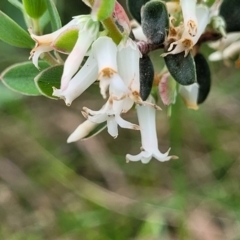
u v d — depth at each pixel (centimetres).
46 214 28
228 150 29
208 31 17
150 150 16
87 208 28
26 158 31
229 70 31
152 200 28
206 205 27
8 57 30
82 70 14
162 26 16
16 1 17
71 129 32
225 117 30
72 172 30
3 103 30
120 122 14
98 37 15
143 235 26
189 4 15
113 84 14
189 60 16
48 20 16
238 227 26
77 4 29
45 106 33
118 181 30
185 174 29
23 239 27
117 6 15
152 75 16
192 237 26
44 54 16
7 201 29
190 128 30
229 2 17
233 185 28
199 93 18
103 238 27
